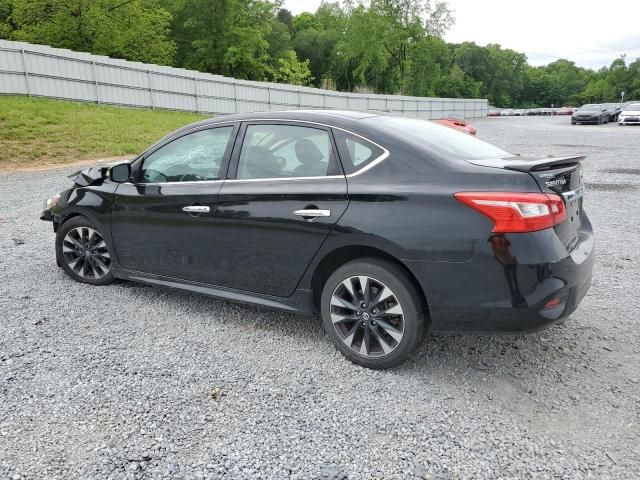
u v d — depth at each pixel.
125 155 15.03
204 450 2.50
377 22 49.38
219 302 4.41
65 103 20.03
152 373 3.21
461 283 2.89
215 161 3.87
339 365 3.36
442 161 3.09
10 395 2.93
